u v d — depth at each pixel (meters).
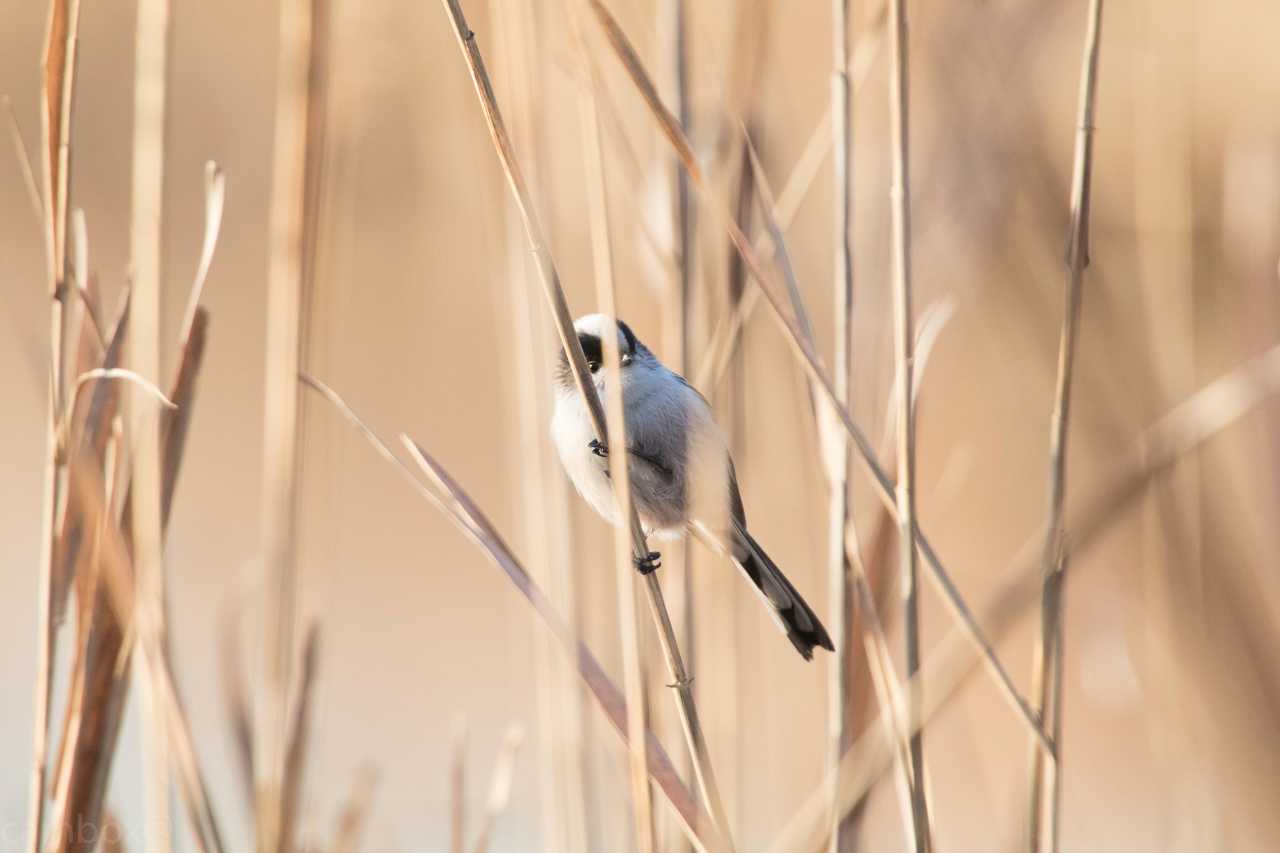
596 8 6.68
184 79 23.12
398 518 21.75
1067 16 10.98
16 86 28.23
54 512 6.92
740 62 8.74
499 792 8.21
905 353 7.14
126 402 7.22
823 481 8.78
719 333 8.58
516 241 9.34
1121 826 12.62
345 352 23.53
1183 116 9.37
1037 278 9.42
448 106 10.56
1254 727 9.16
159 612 6.99
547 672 8.94
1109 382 9.52
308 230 8.23
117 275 25.09
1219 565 9.27
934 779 12.69
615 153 8.98
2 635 16.73
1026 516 12.85
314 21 8.07
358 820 8.71
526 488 9.32
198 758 7.15
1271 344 9.80
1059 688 7.42
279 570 8.16
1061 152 11.88
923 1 9.24
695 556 9.07
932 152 9.24
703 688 8.96
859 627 7.96
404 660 17.03
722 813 6.88
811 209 11.45
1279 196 9.78
